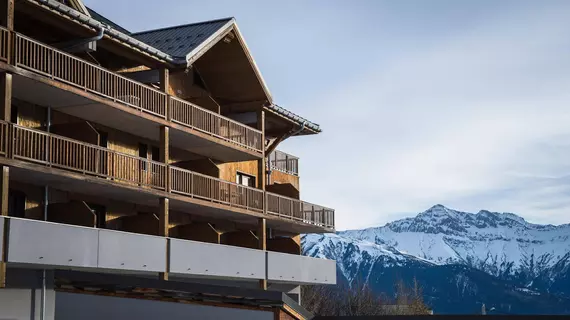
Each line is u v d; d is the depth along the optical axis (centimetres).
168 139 3036
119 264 2598
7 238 2173
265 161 3988
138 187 2828
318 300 7525
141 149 3250
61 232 2355
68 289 2609
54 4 2417
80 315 2567
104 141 3030
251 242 3684
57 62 2509
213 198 3284
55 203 2686
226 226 3797
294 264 3756
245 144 3584
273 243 4066
